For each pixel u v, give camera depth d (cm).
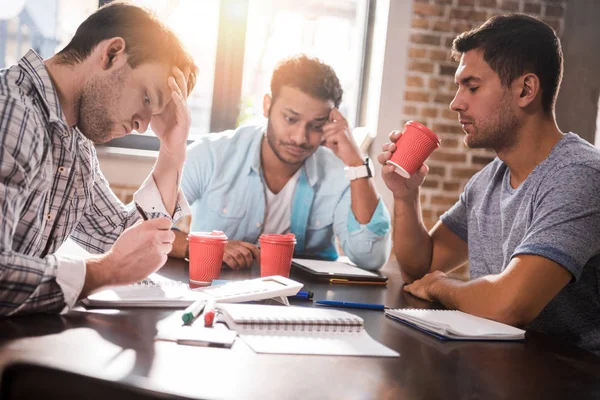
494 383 90
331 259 215
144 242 110
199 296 123
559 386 91
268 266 151
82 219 158
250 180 221
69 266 104
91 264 108
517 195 159
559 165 150
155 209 150
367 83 390
